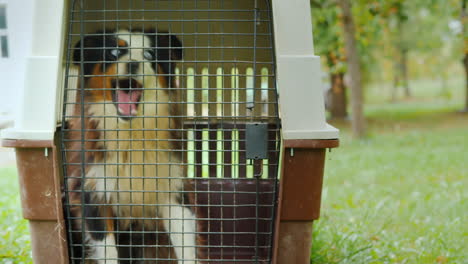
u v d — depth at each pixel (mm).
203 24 3850
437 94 34406
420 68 35656
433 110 21547
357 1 11461
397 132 14531
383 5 11234
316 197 2639
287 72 2549
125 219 3029
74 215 2971
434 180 7148
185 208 3127
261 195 3307
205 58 3926
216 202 3328
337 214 4945
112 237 3002
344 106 18531
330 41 12195
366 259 3541
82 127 2658
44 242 2650
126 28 3283
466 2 12828
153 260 3236
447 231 4301
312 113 2559
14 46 9625
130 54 2805
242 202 3316
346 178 7383
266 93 3824
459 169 8016
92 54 3053
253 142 2623
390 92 35969
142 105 3072
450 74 35219
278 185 2777
